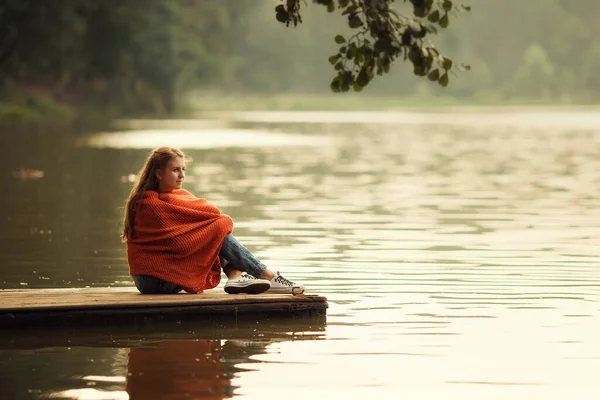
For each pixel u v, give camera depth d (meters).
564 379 11.27
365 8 11.28
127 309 13.69
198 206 14.64
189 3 142.25
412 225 25.25
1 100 100.69
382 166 46.47
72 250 20.98
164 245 14.43
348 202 30.86
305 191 34.34
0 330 13.35
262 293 14.54
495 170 44.34
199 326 13.74
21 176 38.69
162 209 14.46
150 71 123.94
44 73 105.62
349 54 11.56
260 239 22.62
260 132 81.12
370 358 12.10
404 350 12.48
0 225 24.97
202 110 158.62
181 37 130.75
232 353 12.33
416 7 11.10
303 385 11.02
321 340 13.00
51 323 13.48
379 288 16.64
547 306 15.12
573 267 18.73
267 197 32.22
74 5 91.88
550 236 23.14
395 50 11.23
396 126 96.69
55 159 47.41
